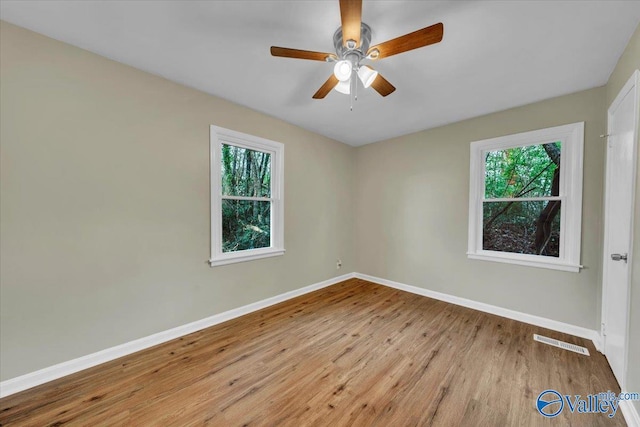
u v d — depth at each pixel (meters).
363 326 2.52
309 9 1.44
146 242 2.13
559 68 1.96
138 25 1.58
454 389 1.65
